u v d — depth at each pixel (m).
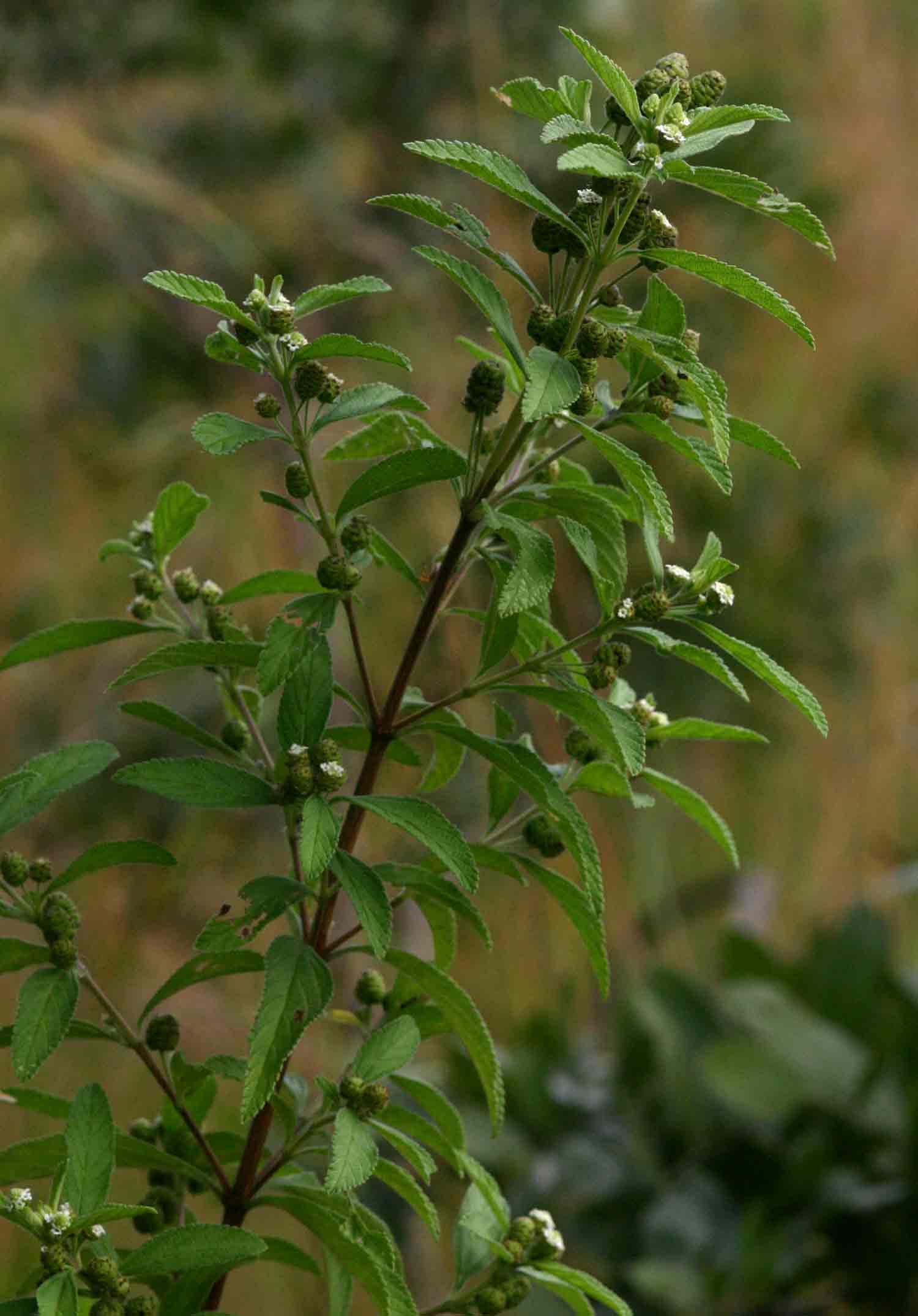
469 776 2.92
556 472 1.58
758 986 2.22
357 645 1.55
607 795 1.59
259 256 3.15
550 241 1.53
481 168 1.50
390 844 2.81
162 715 1.57
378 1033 1.54
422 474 1.54
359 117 3.23
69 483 3.20
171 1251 1.50
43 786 1.55
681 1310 1.97
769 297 1.51
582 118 1.53
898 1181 2.02
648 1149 2.15
